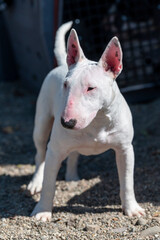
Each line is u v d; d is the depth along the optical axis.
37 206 4.13
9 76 10.12
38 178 4.73
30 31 7.52
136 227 3.79
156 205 4.26
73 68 3.51
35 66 8.20
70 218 4.02
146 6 7.43
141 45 7.58
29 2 7.21
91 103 3.35
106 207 4.30
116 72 3.50
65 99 3.36
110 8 7.45
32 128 7.20
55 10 6.36
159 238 3.50
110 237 3.64
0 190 4.81
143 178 4.90
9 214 4.21
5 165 5.60
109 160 5.57
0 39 9.84
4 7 9.00
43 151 4.71
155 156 5.50
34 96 8.97
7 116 7.92
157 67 7.67
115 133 3.78
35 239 3.66
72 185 4.84
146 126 6.64
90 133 3.71
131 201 4.10
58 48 4.68
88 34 7.37
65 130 3.72
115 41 3.43
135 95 7.68
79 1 7.26
